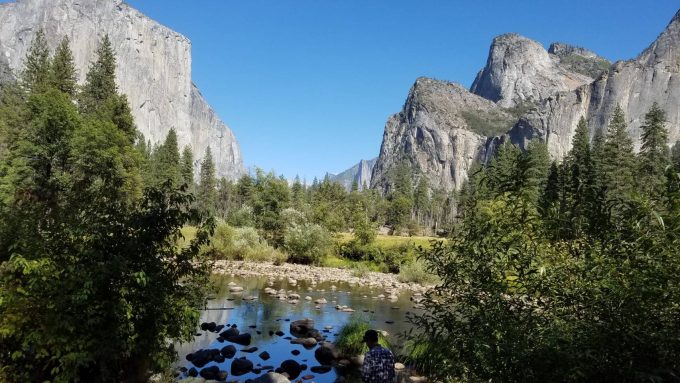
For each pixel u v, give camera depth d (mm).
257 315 19469
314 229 43250
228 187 127438
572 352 4566
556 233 5254
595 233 5035
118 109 51438
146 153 93062
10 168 37344
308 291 27266
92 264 6832
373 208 119062
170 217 7926
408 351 12750
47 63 52719
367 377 7430
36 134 39562
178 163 89250
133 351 7355
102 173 8453
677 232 4406
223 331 16031
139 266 7309
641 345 4367
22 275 6719
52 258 6836
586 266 4836
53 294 6605
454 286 5887
